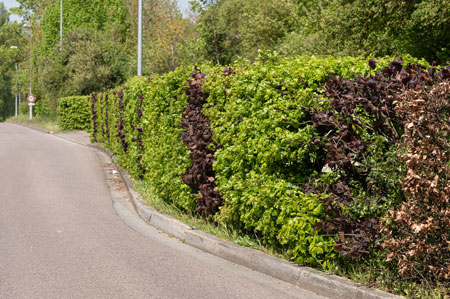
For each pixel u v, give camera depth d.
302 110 6.02
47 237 8.03
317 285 5.48
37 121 50.31
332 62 6.14
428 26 13.02
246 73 6.82
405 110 4.80
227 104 7.29
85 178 14.51
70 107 35.97
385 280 5.10
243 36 29.62
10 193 11.93
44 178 14.31
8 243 7.62
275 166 6.35
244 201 6.75
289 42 21.59
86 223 9.09
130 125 13.67
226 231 7.51
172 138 9.22
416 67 5.37
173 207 9.60
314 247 5.57
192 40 29.23
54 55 45.03
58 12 52.84
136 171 12.66
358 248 5.28
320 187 5.78
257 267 6.36
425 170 4.75
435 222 4.68
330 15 13.48
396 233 5.17
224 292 5.57
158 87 10.23
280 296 5.42
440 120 4.69
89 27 52.34
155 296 5.46
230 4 33.28
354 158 5.46
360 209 5.29
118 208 10.55
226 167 7.33
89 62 38.75
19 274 6.18
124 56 40.56
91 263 6.68
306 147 5.87
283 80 6.29
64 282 5.91
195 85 8.34
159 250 7.39
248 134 6.70
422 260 5.03
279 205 6.06
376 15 12.54
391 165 5.08
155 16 50.53
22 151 22.08
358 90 5.36
